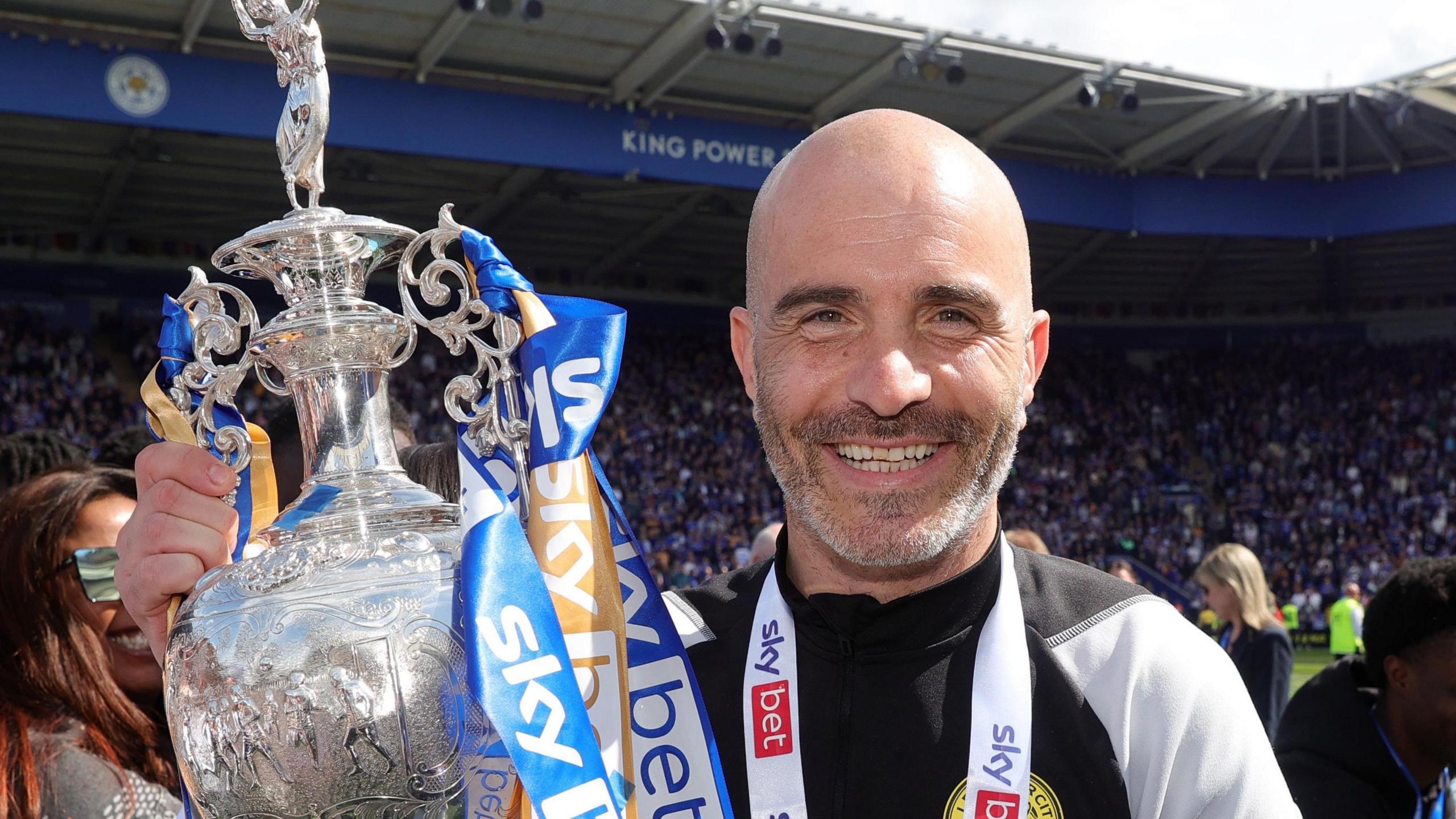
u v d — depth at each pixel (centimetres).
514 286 116
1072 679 126
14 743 163
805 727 129
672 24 1327
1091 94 1527
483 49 1348
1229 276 2402
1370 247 2245
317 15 1235
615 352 118
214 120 1224
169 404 122
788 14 1352
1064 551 2153
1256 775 120
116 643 189
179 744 111
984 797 121
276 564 111
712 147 1535
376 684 105
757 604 142
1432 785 213
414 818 109
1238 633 480
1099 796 121
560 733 102
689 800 117
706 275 2302
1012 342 117
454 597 110
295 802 105
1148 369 2602
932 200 113
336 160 1617
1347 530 2192
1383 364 2464
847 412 113
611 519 120
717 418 2238
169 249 1925
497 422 118
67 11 1149
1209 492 2419
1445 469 2256
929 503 115
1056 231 2094
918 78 1437
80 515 180
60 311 1867
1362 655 227
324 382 119
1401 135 1761
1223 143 1770
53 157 1540
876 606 125
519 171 1692
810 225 115
